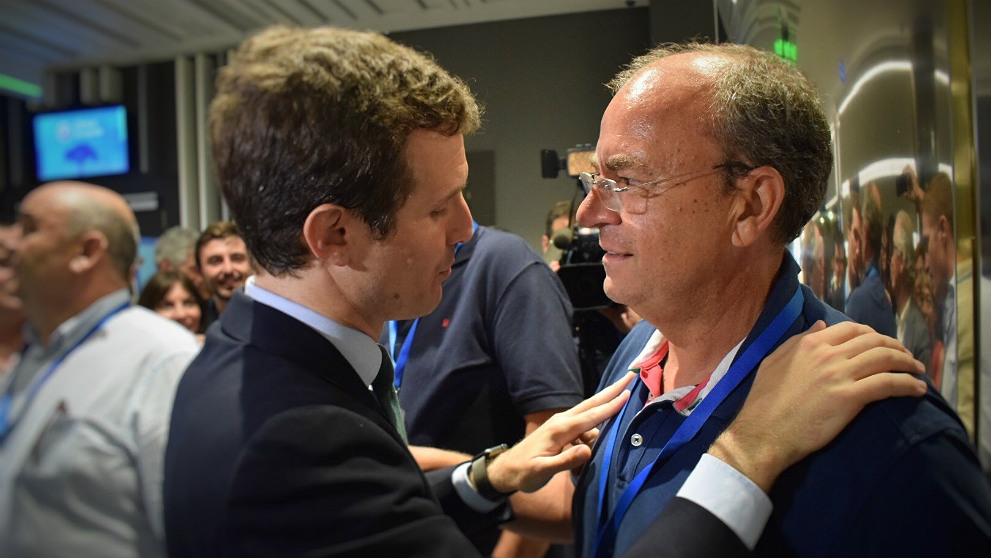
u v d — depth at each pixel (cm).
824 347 69
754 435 67
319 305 65
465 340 113
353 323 68
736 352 78
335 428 57
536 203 108
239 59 60
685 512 64
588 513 85
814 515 64
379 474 58
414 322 117
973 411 88
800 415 65
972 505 59
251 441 54
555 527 101
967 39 87
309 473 54
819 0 119
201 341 70
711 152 74
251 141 58
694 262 76
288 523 53
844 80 117
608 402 88
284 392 57
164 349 59
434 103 63
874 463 62
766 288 80
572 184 106
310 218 60
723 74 75
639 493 76
